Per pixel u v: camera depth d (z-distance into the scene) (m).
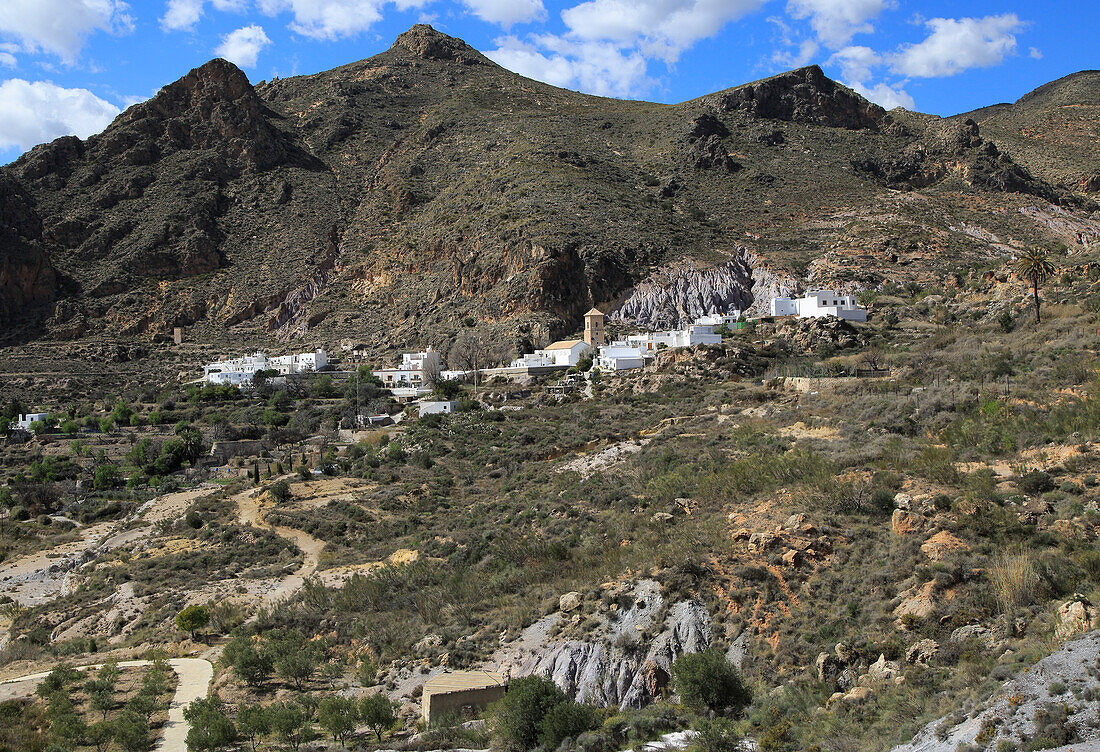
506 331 147.62
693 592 41.78
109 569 73.75
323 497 85.62
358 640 50.38
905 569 39.75
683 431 78.19
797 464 53.38
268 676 47.50
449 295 169.75
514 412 109.62
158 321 185.25
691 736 33.34
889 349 102.25
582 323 154.88
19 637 63.22
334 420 124.06
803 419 70.50
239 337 183.50
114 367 165.38
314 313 182.75
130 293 190.38
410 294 177.00
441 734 36.94
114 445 122.69
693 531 47.81
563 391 116.44
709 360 108.31
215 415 131.88
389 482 88.75
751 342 117.88
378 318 176.38
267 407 134.12
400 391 133.38
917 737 29.05
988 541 40.19
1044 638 32.47
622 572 46.03
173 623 59.22
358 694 43.44
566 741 34.06
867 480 48.91
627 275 159.38
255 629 54.69
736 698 35.62
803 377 88.50
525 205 182.50
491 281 164.75
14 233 193.12
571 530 58.06
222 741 37.31
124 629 61.12
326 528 75.44
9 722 42.62
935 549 40.09
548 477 77.38
